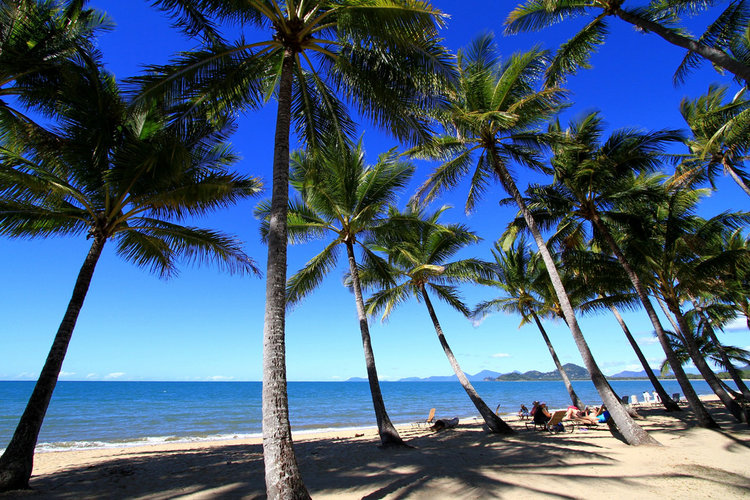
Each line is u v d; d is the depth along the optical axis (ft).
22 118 25.99
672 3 26.99
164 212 26.94
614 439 31.99
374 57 23.17
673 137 36.70
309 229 39.81
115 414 93.35
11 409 100.83
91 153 24.77
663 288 44.37
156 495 19.74
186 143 27.09
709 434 31.76
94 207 26.21
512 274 60.70
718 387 39.73
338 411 110.63
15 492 19.58
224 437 56.34
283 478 13.39
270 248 17.26
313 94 27.04
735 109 39.45
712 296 66.59
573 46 30.71
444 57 22.00
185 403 134.21
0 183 21.99
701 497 16.10
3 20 23.54
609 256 48.57
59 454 36.94
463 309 49.60
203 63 21.47
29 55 24.48
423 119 25.59
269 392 14.70
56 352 21.95
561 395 193.06
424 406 128.57
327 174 35.94
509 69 34.50
